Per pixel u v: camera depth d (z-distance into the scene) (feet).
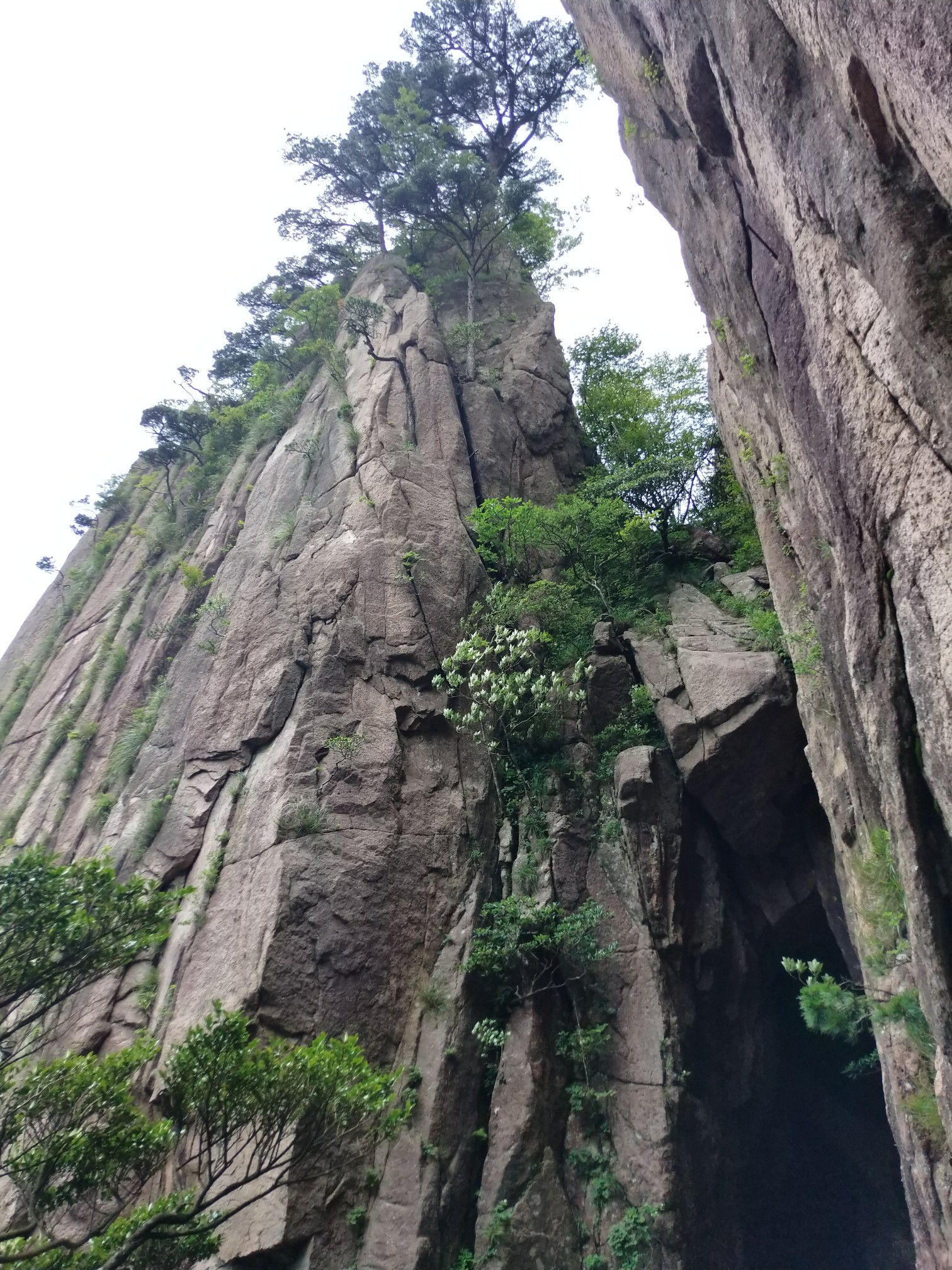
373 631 57.00
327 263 114.42
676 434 78.89
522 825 51.08
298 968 41.45
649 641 57.36
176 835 50.88
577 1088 41.73
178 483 103.24
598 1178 39.29
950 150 17.06
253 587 64.64
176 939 45.96
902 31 17.02
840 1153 55.21
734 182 35.42
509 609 59.77
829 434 27.55
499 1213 37.09
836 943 53.62
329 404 81.30
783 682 49.52
